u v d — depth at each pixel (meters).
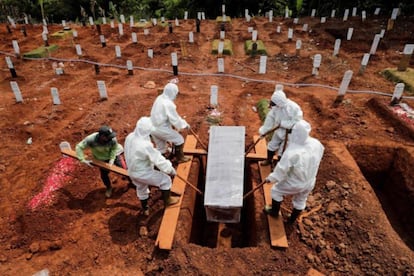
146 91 9.63
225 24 17.75
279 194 4.53
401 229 5.84
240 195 4.82
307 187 4.32
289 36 14.25
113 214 5.29
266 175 5.83
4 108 8.70
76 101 9.12
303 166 4.06
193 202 5.68
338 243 4.61
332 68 10.95
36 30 17.84
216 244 5.86
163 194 5.04
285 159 4.07
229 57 12.73
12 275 4.40
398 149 6.35
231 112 8.23
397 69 10.06
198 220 5.98
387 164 6.43
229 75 10.66
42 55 13.07
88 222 5.15
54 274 4.41
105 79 10.79
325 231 4.79
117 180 6.00
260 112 8.07
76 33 15.88
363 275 4.21
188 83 10.19
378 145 6.49
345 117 7.57
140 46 14.31
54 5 23.91
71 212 5.30
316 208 5.18
